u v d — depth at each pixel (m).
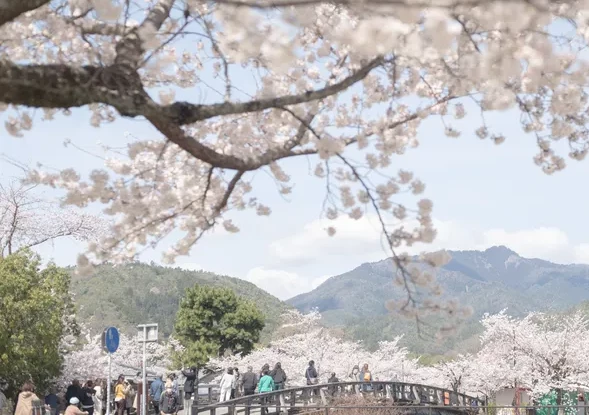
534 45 4.95
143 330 20.33
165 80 7.32
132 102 4.49
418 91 7.16
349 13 6.18
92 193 7.19
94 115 7.84
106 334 19.27
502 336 37.94
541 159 6.77
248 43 4.29
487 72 4.96
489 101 5.78
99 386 26.72
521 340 37.25
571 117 6.36
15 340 24.64
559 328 38.00
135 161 7.95
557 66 5.27
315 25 6.43
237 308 70.31
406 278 5.48
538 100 6.08
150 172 7.70
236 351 70.06
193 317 69.19
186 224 7.68
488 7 4.23
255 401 26.42
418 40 4.25
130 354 63.56
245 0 3.92
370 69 5.24
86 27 5.81
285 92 7.20
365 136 6.74
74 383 24.14
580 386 34.47
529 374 36.78
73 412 18.16
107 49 5.57
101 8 4.77
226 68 5.68
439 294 5.46
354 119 7.62
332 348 52.97
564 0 4.50
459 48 5.15
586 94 6.24
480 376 37.34
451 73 5.35
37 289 25.12
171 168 7.81
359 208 6.86
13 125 6.55
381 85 7.36
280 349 58.75
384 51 4.19
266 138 7.78
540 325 39.00
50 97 4.26
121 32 5.66
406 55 4.77
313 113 6.48
